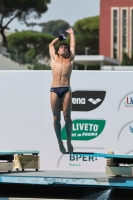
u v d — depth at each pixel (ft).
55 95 91.86
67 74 92.12
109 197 102.32
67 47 93.50
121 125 115.03
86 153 94.22
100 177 96.02
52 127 117.08
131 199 100.01
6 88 118.93
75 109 116.47
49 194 105.81
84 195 103.91
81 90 116.26
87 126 116.06
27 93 118.21
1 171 106.22
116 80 115.34
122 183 94.17
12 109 118.73
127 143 114.73
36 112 117.80
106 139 115.44
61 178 96.12
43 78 117.80
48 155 116.88
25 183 97.55
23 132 118.21
